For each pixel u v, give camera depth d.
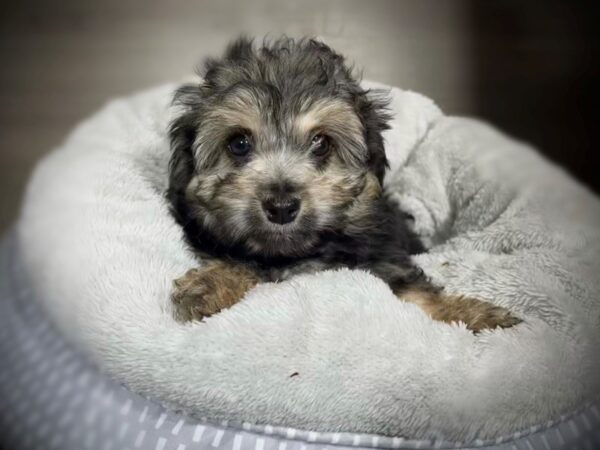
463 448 0.20
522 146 0.33
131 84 0.50
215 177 0.25
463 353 0.21
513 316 0.23
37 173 0.30
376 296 0.22
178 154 0.26
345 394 0.20
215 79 0.26
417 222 0.34
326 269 0.24
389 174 0.35
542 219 0.27
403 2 0.55
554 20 0.55
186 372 0.20
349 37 0.52
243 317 0.21
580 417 0.21
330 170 0.25
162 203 0.27
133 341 0.21
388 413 0.20
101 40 0.55
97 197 0.26
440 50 0.52
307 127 0.25
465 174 0.32
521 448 0.21
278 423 0.20
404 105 0.36
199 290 0.22
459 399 0.20
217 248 0.25
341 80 0.26
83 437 0.21
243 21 0.55
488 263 0.27
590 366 0.21
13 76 0.52
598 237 0.26
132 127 0.31
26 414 0.23
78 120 0.47
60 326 0.24
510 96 0.49
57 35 0.55
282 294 0.22
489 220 0.30
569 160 0.45
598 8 0.56
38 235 0.27
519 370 0.20
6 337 0.25
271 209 0.24
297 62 0.26
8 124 0.47
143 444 0.21
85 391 0.22
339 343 0.20
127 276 0.23
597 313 0.23
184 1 0.59
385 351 0.20
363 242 0.26
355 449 0.20
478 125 0.35
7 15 0.58
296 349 0.20
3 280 0.28
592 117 0.48
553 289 0.24
